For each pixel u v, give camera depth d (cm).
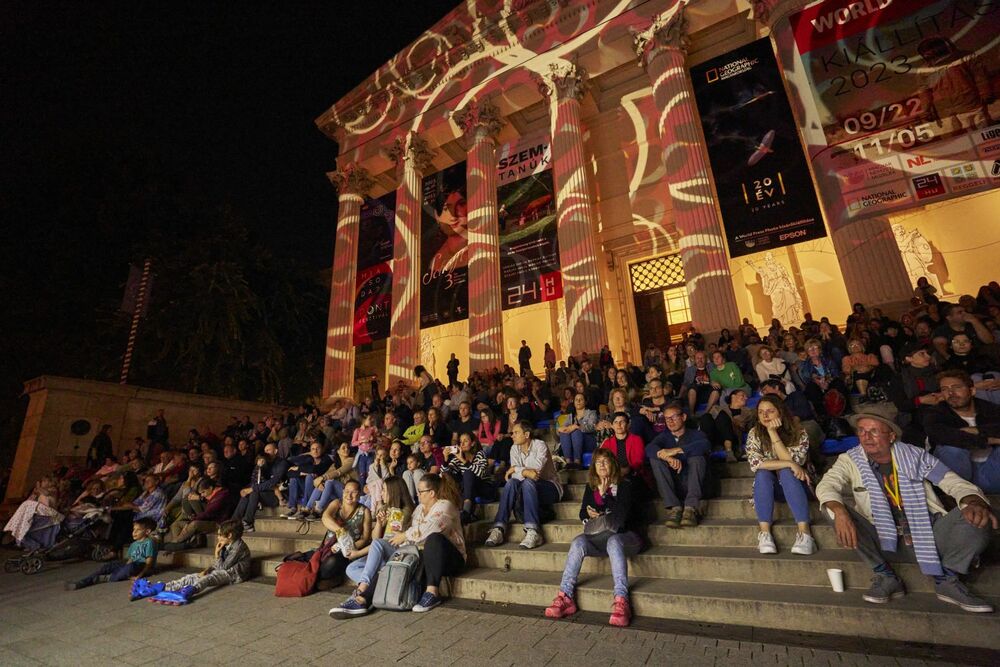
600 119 1544
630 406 569
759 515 340
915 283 1066
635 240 1413
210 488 674
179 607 389
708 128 1135
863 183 889
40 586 513
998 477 296
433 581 351
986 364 452
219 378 1567
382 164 1775
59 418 1075
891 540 272
